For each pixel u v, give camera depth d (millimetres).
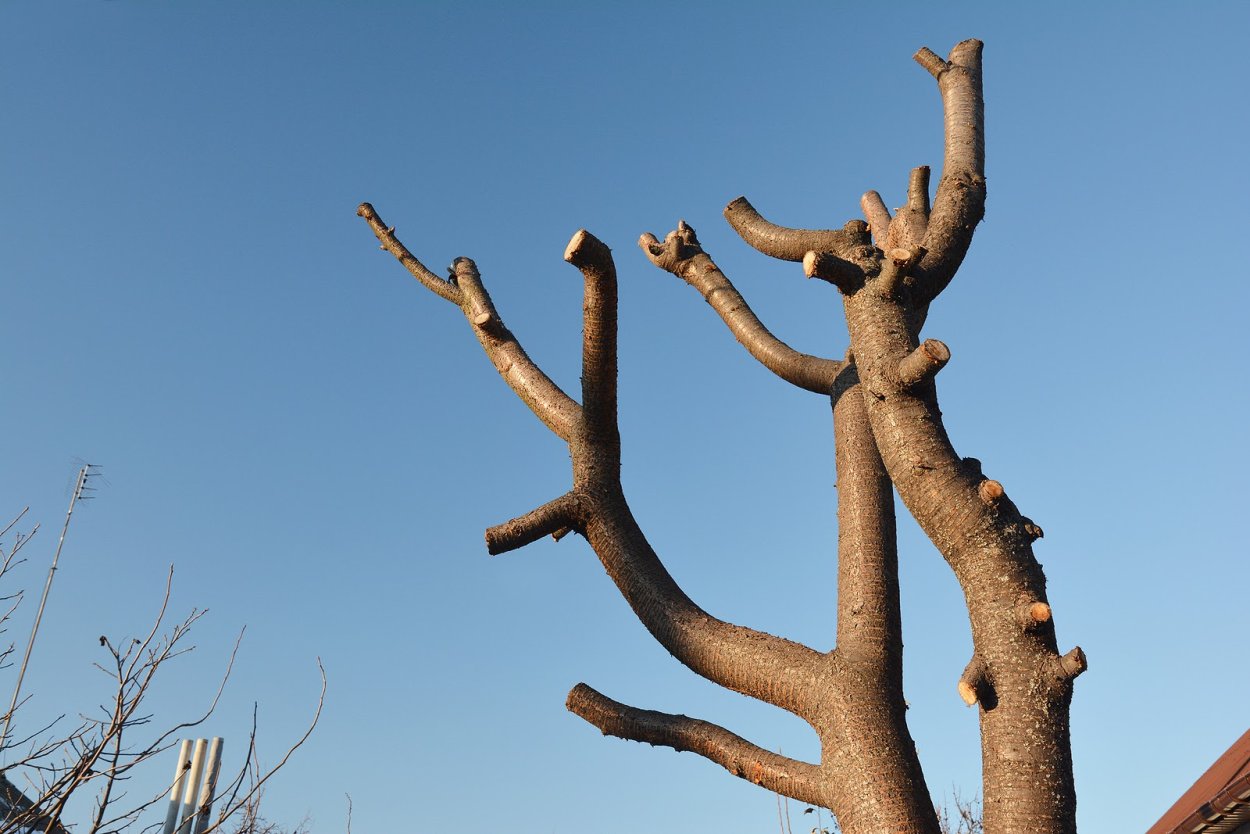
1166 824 8672
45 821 3900
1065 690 3281
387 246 5871
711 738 3924
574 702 4238
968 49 4945
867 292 4039
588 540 4496
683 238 5516
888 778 3422
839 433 4516
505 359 5211
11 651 4223
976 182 4426
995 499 3502
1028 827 3098
